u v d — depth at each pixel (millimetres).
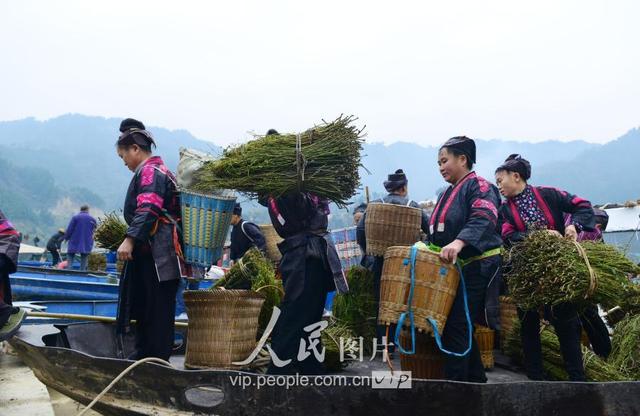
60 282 10523
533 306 4020
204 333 4172
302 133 4078
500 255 3936
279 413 3316
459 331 3695
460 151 3980
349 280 5609
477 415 3115
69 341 4848
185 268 4355
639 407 3203
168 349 4234
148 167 4266
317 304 4137
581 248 3969
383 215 5441
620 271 3969
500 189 4707
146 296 4270
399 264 3650
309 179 3928
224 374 3400
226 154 4199
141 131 4402
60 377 4133
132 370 3645
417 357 3986
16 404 4902
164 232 4207
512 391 3127
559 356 4574
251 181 3973
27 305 5520
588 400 3176
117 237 5168
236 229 6727
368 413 3227
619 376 4422
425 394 3166
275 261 7121
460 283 3742
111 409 3756
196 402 3574
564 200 4570
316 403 3281
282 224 4148
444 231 3885
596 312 4746
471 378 3955
